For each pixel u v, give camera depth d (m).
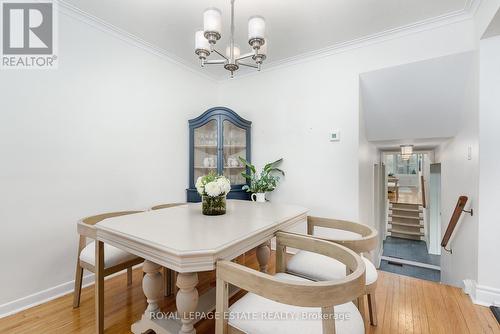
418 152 5.07
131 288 1.96
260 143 3.06
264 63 2.88
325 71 2.59
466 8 1.86
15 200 1.64
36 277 1.74
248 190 2.85
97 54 2.07
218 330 0.96
